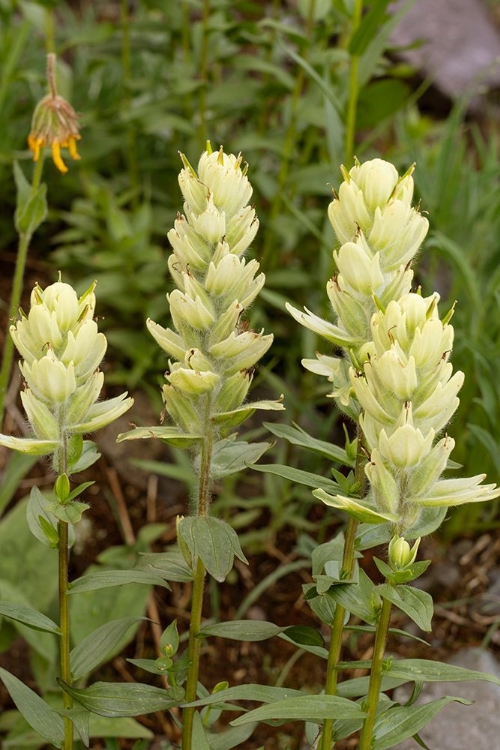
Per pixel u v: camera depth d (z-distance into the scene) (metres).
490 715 0.94
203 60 1.19
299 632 0.74
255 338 0.70
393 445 0.66
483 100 1.88
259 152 1.31
